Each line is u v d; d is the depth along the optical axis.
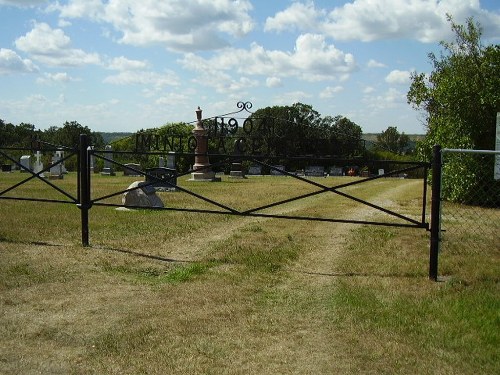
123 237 8.80
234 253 7.75
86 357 4.13
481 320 4.87
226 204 14.58
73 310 5.18
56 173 29.00
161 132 20.73
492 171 15.07
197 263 7.12
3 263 6.84
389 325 4.79
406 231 9.92
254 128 14.26
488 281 6.23
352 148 15.93
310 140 15.05
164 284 6.12
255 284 6.15
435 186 6.31
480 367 3.96
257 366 3.98
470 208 14.66
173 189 18.98
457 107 15.88
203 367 3.95
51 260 7.06
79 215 11.17
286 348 4.31
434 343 4.39
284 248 8.18
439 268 6.87
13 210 11.79
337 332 4.64
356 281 6.30
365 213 13.13
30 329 4.67
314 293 5.83
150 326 4.75
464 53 16.83
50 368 3.94
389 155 36.28
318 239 9.04
